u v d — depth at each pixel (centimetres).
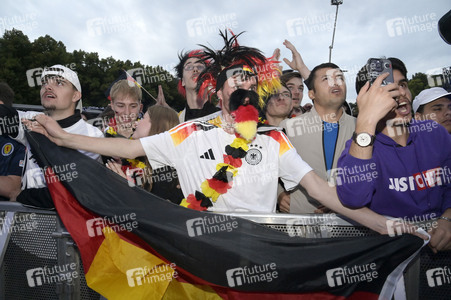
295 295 168
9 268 209
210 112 319
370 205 182
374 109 158
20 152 265
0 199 276
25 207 205
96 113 554
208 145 188
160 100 369
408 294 171
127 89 307
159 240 173
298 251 165
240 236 170
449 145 183
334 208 170
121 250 185
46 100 230
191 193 188
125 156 187
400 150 179
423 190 177
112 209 181
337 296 165
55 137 188
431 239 167
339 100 242
